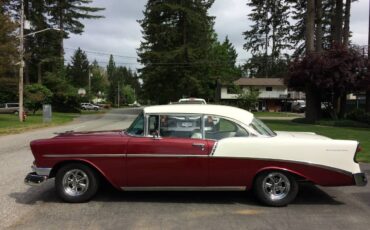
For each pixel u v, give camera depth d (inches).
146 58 2481.5
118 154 302.7
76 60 5324.8
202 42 2571.4
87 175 308.7
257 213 284.5
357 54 1332.4
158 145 300.2
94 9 2603.3
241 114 312.2
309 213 285.1
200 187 302.2
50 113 1449.3
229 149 297.1
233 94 3398.1
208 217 275.0
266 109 3592.5
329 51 1365.7
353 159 298.2
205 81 2571.4
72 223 261.4
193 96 2583.7
